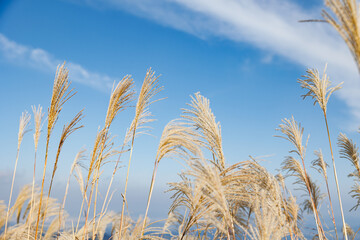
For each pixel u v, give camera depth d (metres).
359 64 1.47
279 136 5.63
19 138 4.04
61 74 3.36
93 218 3.73
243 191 2.90
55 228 3.78
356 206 6.03
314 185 5.56
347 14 1.52
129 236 3.59
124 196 3.57
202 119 3.84
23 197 3.85
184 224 3.14
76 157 4.22
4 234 3.55
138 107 3.90
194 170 2.58
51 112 3.30
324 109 4.96
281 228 2.48
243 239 2.80
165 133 3.38
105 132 3.83
